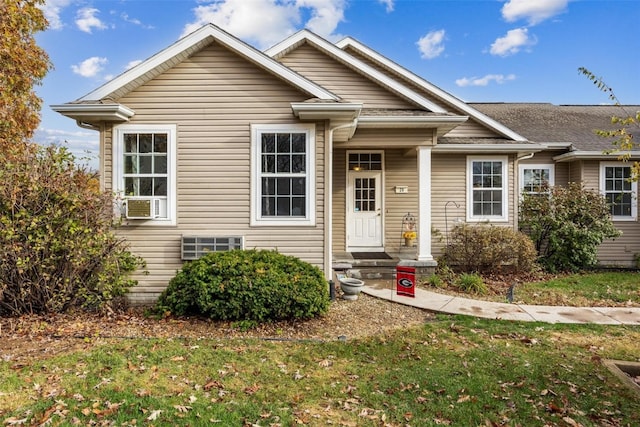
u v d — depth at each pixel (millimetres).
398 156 9859
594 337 4773
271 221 6355
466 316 5578
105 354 4008
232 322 5023
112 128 6281
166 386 3348
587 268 9992
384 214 9836
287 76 6133
